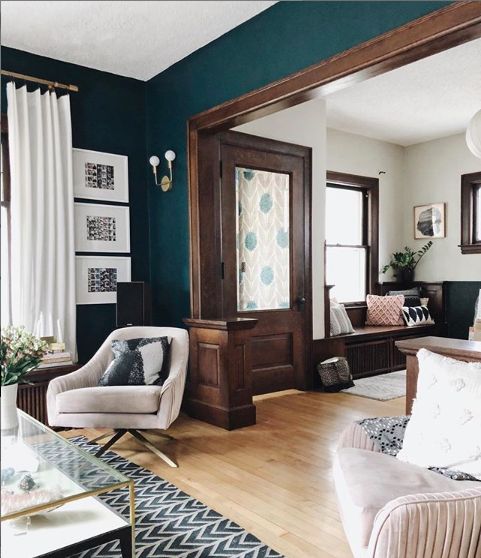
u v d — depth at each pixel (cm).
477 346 262
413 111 556
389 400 456
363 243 673
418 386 201
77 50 387
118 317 402
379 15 258
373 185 669
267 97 326
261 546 213
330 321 538
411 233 703
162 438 355
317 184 512
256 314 460
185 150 414
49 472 198
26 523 183
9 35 356
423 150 690
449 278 665
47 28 345
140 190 460
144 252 464
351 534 155
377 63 261
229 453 325
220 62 366
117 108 443
